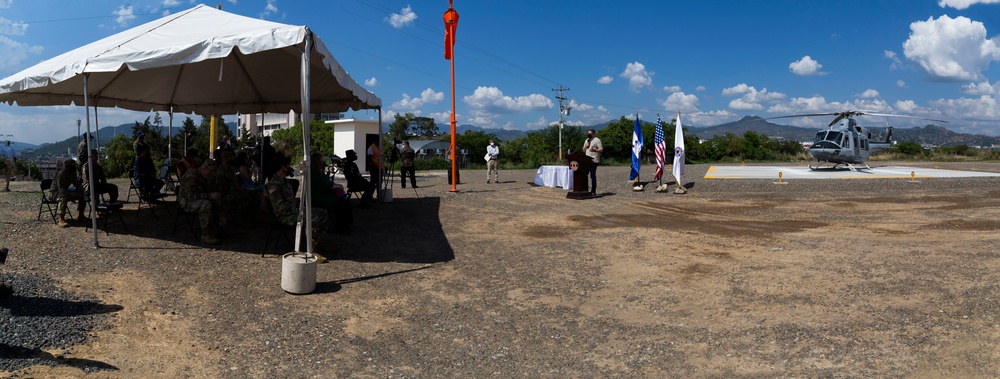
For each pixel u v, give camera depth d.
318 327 4.91
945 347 4.26
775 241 8.77
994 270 6.52
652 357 4.30
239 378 3.91
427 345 4.57
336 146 27.77
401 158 16.12
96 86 11.21
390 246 8.28
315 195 7.95
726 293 5.89
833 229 9.95
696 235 9.39
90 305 5.17
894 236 9.07
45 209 10.49
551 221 10.94
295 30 6.23
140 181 9.95
